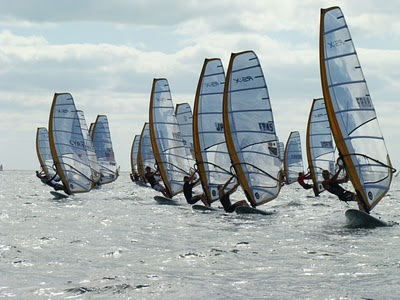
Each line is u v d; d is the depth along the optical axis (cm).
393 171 3144
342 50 3125
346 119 3133
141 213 3950
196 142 4094
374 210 4138
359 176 3134
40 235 2733
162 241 2541
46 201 5209
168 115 4847
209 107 4072
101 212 4047
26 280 1711
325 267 1873
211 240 2555
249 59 3691
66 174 5525
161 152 4831
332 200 5219
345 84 3128
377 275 1733
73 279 1723
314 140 5828
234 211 3844
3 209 4272
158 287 1611
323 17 3142
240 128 3700
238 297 1498
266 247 2312
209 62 4075
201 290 1574
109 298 1502
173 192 4875
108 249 2309
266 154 3706
